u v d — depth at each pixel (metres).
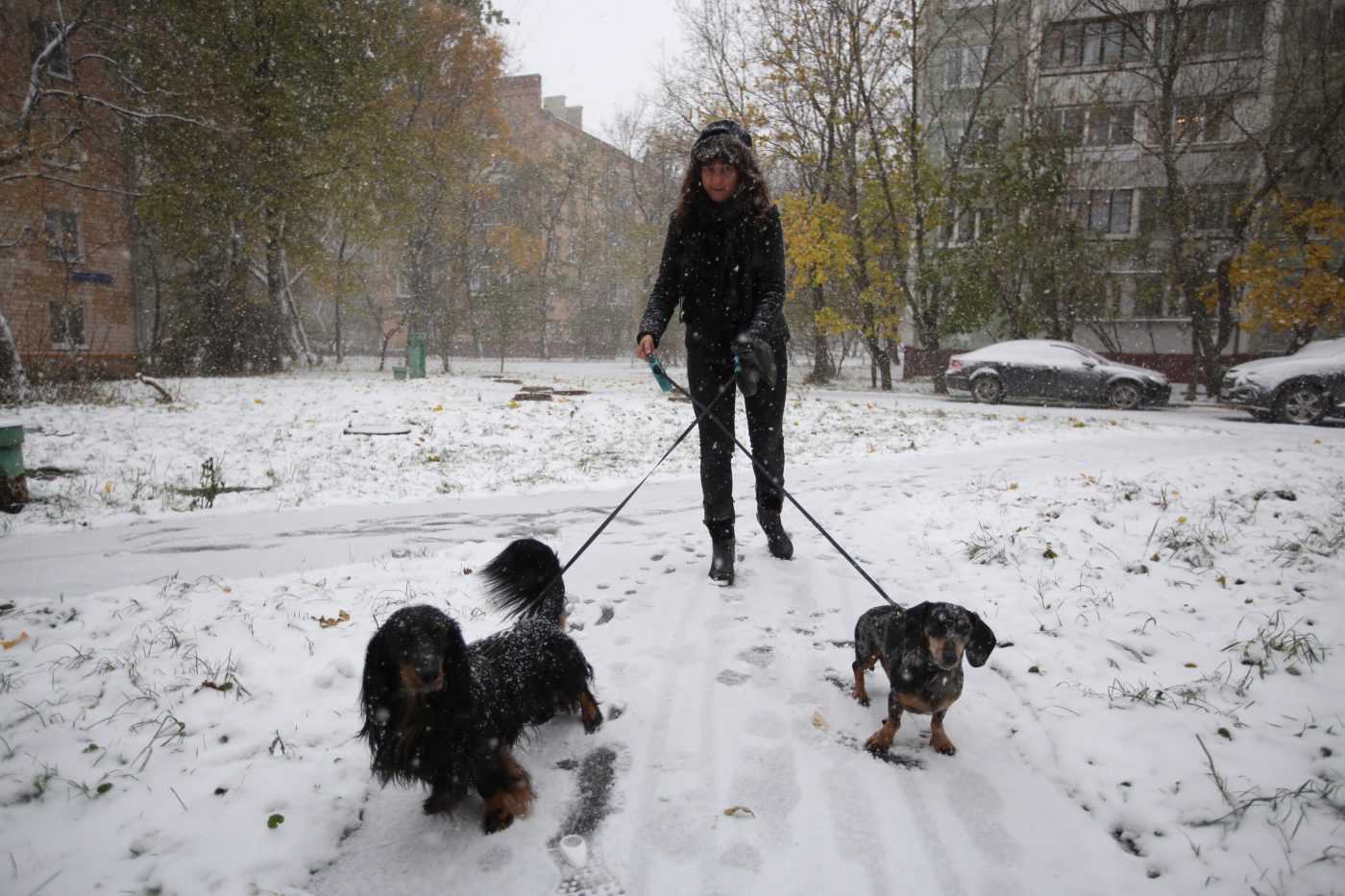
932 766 2.68
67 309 21.27
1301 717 2.80
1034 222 22.66
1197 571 4.42
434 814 2.46
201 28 22.83
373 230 28.00
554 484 8.15
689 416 13.50
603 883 2.14
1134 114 24.45
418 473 8.64
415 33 27.47
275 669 3.33
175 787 2.51
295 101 23.98
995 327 27.80
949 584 4.43
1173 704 2.94
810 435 11.46
